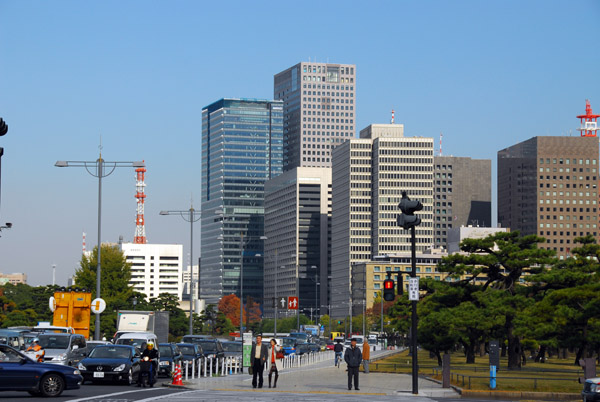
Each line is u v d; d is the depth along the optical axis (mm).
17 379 38750
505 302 77250
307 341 140375
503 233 83000
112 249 154875
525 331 68750
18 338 59312
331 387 53000
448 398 46594
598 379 41188
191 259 104312
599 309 64625
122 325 85938
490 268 84062
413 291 48500
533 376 65500
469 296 83000
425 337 83375
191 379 58625
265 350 50594
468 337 84250
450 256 82750
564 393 50750
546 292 79062
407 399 43812
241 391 47656
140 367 50000
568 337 69125
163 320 94688
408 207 48281
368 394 47594
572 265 81188
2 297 157500
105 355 50719
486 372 72375
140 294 169625
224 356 72625
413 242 48750
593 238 81125
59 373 39562
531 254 79875
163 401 38469
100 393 42656
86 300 75812
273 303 127750
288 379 62406
